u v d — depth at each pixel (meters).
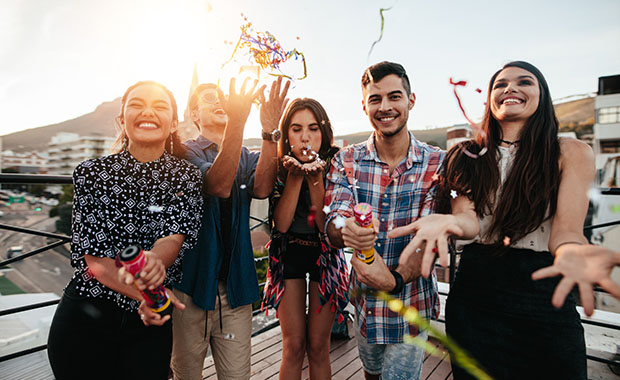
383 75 1.39
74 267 1.15
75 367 1.14
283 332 1.70
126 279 0.85
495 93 1.20
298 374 1.67
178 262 1.30
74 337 1.12
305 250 1.71
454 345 1.22
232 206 1.52
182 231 1.24
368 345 1.58
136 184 1.19
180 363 1.51
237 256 1.51
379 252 1.48
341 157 1.61
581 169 1.08
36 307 1.72
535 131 1.15
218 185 1.36
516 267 1.12
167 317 0.98
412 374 1.42
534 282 1.09
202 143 1.62
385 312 1.45
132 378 1.17
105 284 1.09
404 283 1.30
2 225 1.65
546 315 1.07
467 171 1.25
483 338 1.16
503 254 1.15
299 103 1.67
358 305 1.57
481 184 1.19
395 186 1.48
